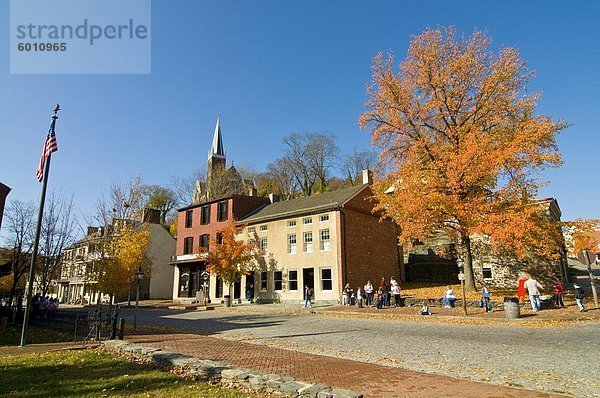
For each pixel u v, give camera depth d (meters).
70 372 9.21
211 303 40.59
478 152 22.41
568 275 38.09
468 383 8.05
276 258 36.28
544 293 27.77
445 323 18.94
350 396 6.47
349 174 67.69
